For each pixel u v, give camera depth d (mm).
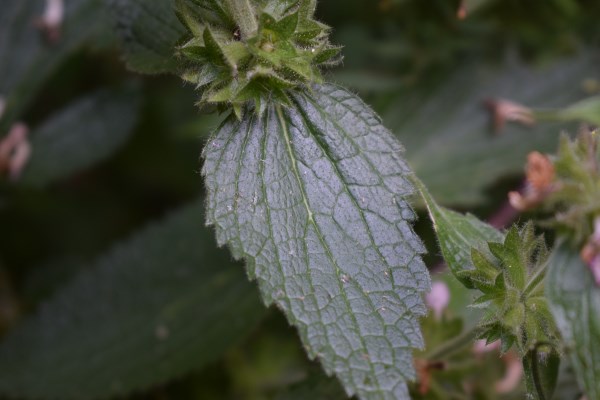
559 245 295
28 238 459
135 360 397
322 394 346
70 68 467
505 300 308
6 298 435
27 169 431
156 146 469
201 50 309
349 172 313
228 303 401
